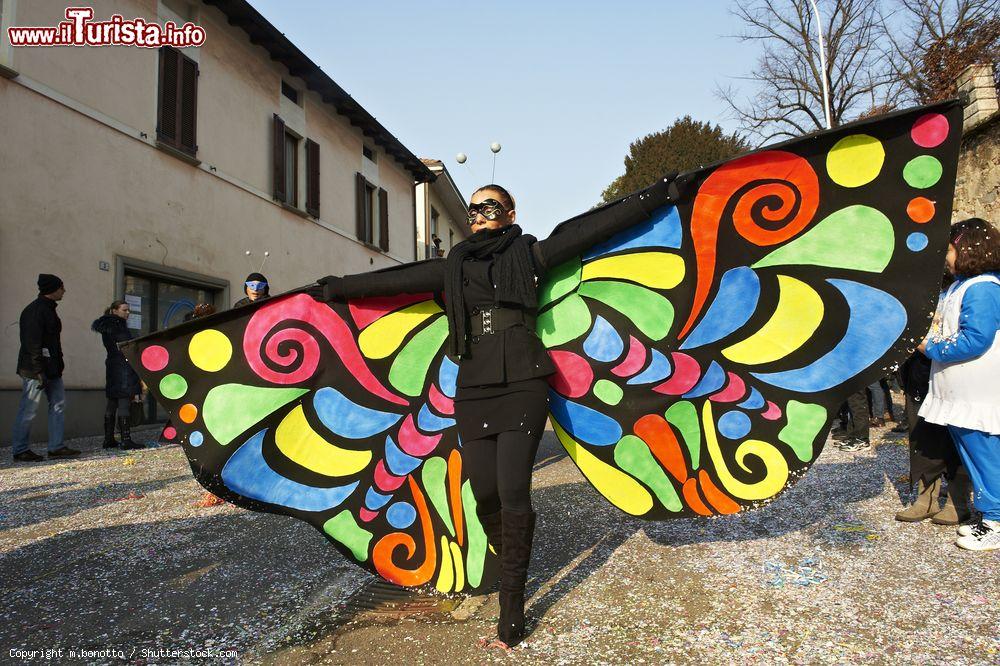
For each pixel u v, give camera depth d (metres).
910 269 2.37
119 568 3.26
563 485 4.91
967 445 3.06
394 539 2.81
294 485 2.89
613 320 2.77
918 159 2.35
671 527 3.60
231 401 2.91
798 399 2.53
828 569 2.81
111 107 9.78
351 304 3.01
